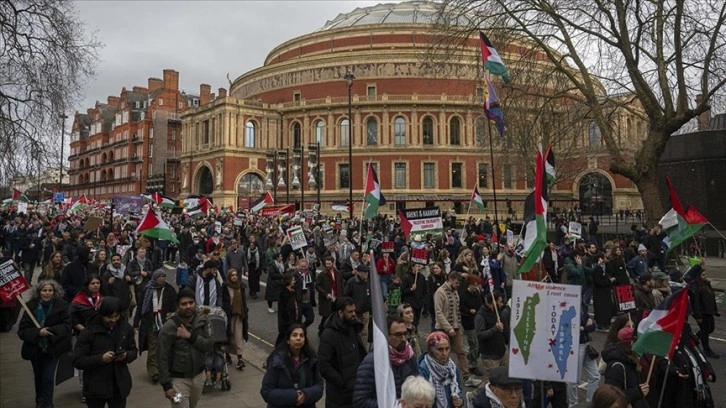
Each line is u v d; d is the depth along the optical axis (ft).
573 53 74.18
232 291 34.42
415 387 13.88
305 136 226.79
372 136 220.02
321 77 228.63
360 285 36.17
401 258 49.42
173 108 304.71
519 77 84.12
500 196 216.95
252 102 227.20
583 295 46.68
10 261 27.27
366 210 53.98
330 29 245.86
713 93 64.90
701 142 99.40
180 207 183.52
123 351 21.40
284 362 18.78
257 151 227.40
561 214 158.40
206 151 232.94
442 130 216.13
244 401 28.22
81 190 365.61
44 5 69.10
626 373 19.53
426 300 48.01
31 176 73.82
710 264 78.64
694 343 22.59
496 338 27.40
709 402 21.59
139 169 299.38
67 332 26.53
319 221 122.11
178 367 22.57
